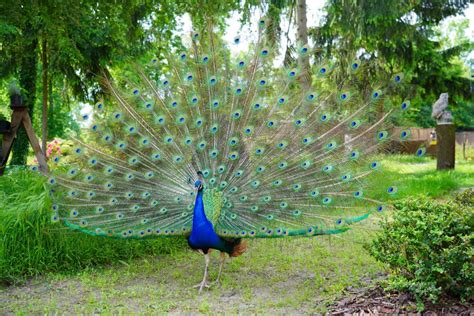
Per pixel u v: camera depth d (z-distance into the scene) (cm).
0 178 824
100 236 702
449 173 1508
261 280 656
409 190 1199
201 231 602
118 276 673
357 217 616
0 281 636
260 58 685
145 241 785
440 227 509
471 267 496
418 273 499
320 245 820
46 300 576
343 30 1677
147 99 684
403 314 500
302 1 1347
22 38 1221
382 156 647
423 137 2772
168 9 1254
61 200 663
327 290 597
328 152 653
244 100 677
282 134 662
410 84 2339
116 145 670
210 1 1132
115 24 1177
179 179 655
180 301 575
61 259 695
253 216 630
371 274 641
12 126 962
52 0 943
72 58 1430
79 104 1655
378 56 2092
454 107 3081
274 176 643
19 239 674
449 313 494
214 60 691
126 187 657
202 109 677
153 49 1426
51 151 1327
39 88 2153
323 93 673
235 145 653
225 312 536
